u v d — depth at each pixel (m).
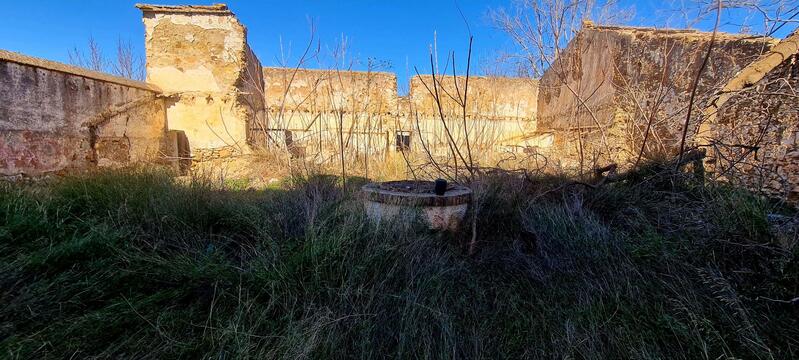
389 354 1.69
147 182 3.38
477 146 7.17
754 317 1.71
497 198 3.22
